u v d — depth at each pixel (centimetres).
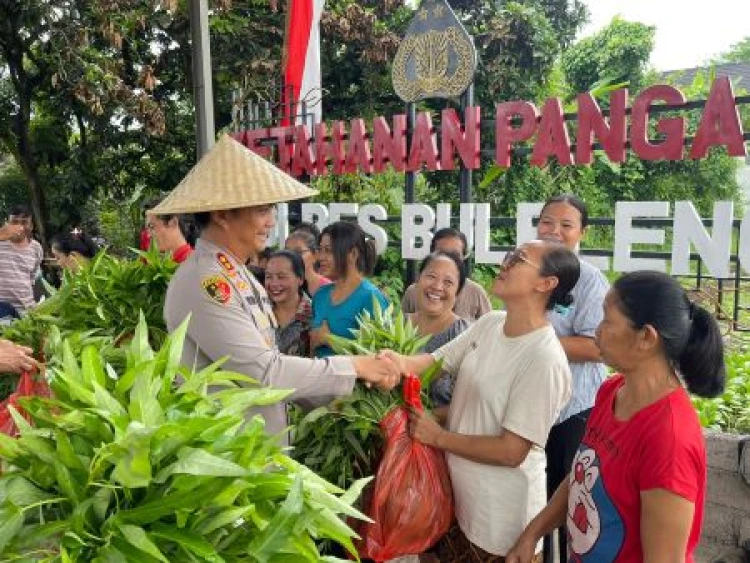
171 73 1154
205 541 118
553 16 1152
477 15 1064
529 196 916
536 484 216
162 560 114
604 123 488
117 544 116
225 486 122
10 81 1159
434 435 214
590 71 1213
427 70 573
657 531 149
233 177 212
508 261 213
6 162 1499
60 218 1140
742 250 433
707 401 375
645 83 1191
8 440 128
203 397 139
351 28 1044
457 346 238
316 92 754
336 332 342
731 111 429
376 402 219
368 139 644
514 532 213
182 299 205
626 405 164
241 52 1061
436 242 417
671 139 457
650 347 156
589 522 166
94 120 1092
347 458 222
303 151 695
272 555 125
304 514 125
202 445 126
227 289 204
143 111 991
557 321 280
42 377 214
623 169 985
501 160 539
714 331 158
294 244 446
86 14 979
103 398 131
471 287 385
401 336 244
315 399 227
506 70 1010
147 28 1064
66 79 945
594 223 507
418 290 301
